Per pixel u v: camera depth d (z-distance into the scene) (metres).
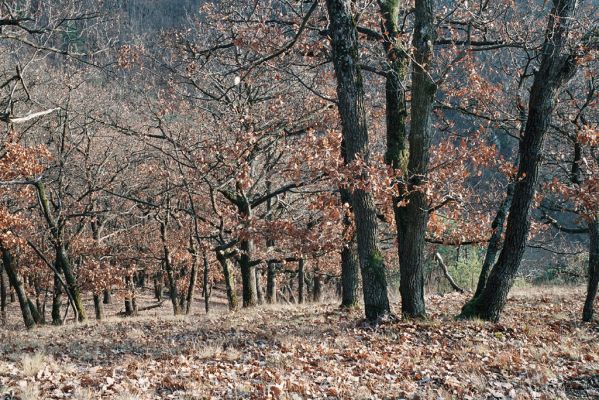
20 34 10.45
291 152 15.99
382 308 10.87
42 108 17.70
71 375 7.34
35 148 16.81
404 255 10.95
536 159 10.38
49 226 20.91
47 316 33.47
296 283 44.59
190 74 14.98
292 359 7.88
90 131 23.83
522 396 5.98
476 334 9.47
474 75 12.87
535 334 9.72
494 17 11.27
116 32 13.45
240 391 6.45
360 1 12.68
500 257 11.01
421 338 9.22
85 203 24.48
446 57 13.33
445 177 10.70
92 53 11.31
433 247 20.08
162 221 25.84
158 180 22.34
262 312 15.26
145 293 44.69
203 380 6.94
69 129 21.27
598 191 10.63
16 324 25.22
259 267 28.67
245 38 12.55
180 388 6.71
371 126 18.06
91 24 12.06
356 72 10.22
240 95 16.58
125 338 11.22
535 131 10.31
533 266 31.89
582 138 10.10
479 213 14.55
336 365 7.59
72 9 10.98
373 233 10.89
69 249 24.06
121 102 21.97
